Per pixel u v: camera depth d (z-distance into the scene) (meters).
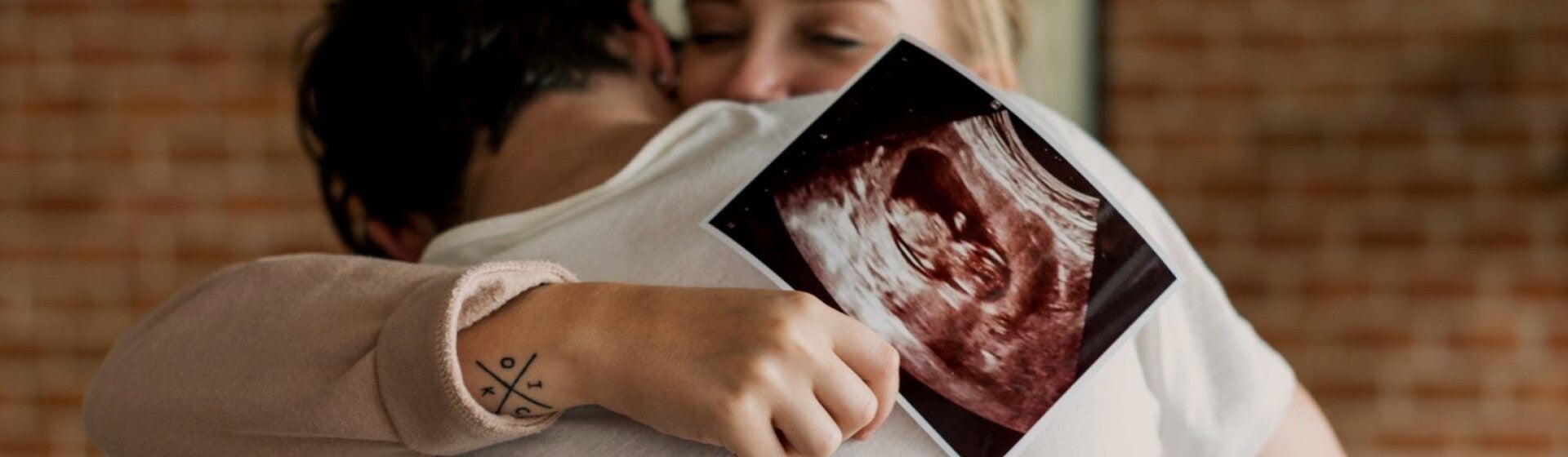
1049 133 0.72
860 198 0.70
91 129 2.77
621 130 0.82
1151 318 0.74
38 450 2.79
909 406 0.66
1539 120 2.59
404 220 0.95
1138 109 2.60
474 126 0.87
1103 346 0.69
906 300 0.68
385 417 0.62
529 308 0.62
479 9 0.88
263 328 0.68
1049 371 0.68
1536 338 2.61
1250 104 2.60
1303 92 2.60
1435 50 2.60
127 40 2.76
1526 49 2.58
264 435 0.65
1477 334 2.62
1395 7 2.60
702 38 1.05
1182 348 0.75
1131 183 0.79
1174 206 2.62
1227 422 0.75
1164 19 2.59
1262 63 2.60
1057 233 0.70
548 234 0.74
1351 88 2.60
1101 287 0.69
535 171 0.83
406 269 0.68
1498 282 2.61
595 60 0.91
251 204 2.75
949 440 0.66
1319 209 2.62
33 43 2.76
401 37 0.89
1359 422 2.64
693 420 0.58
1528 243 2.60
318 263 0.71
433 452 0.63
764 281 0.70
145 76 2.76
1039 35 2.31
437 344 0.59
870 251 0.69
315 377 0.64
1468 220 2.61
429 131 0.88
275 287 0.70
